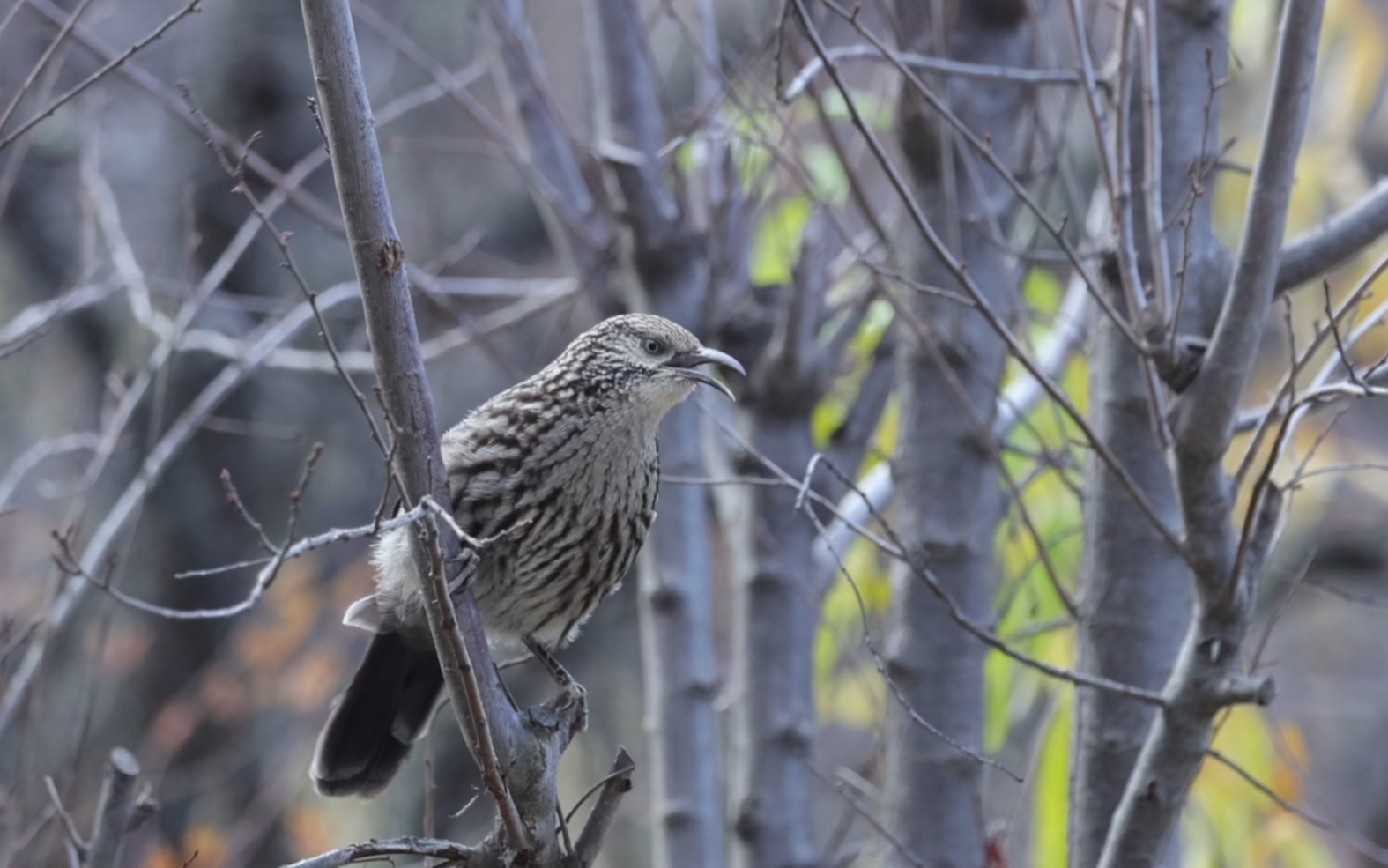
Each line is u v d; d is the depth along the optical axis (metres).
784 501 11.48
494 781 6.71
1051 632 12.18
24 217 18.95
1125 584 9.30
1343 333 10.20
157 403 10.48
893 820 10.35
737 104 10.18
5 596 16.41
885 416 13.67
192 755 18.05
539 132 12.60
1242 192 13.01
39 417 19.59
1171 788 7.73
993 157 7.93
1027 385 12.35
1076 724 9.41
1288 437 7.67
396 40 12.09
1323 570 21.84
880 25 13.33
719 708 11.81
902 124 10.39
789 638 11.45
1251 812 12.38
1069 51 12.47
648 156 11.64
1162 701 7.68
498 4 12.23
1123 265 7.77
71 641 16.91
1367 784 24.69
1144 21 8.09
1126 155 7.94
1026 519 8.89
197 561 18.61
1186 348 7.57
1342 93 15.44
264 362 12.78
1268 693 7.42
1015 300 9.69
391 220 6.72
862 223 13.05
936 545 10.36
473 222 22.36
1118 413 9.38
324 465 19.73
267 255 18.91
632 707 21.69
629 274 11.73
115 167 18.91
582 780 21.41
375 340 6.78
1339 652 25.42
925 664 10.36
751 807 11.30
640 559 13.76
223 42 19.47
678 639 11.55
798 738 11.36
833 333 11.73
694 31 12.70
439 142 15.73
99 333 18.94
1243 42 12.95
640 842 20.98
